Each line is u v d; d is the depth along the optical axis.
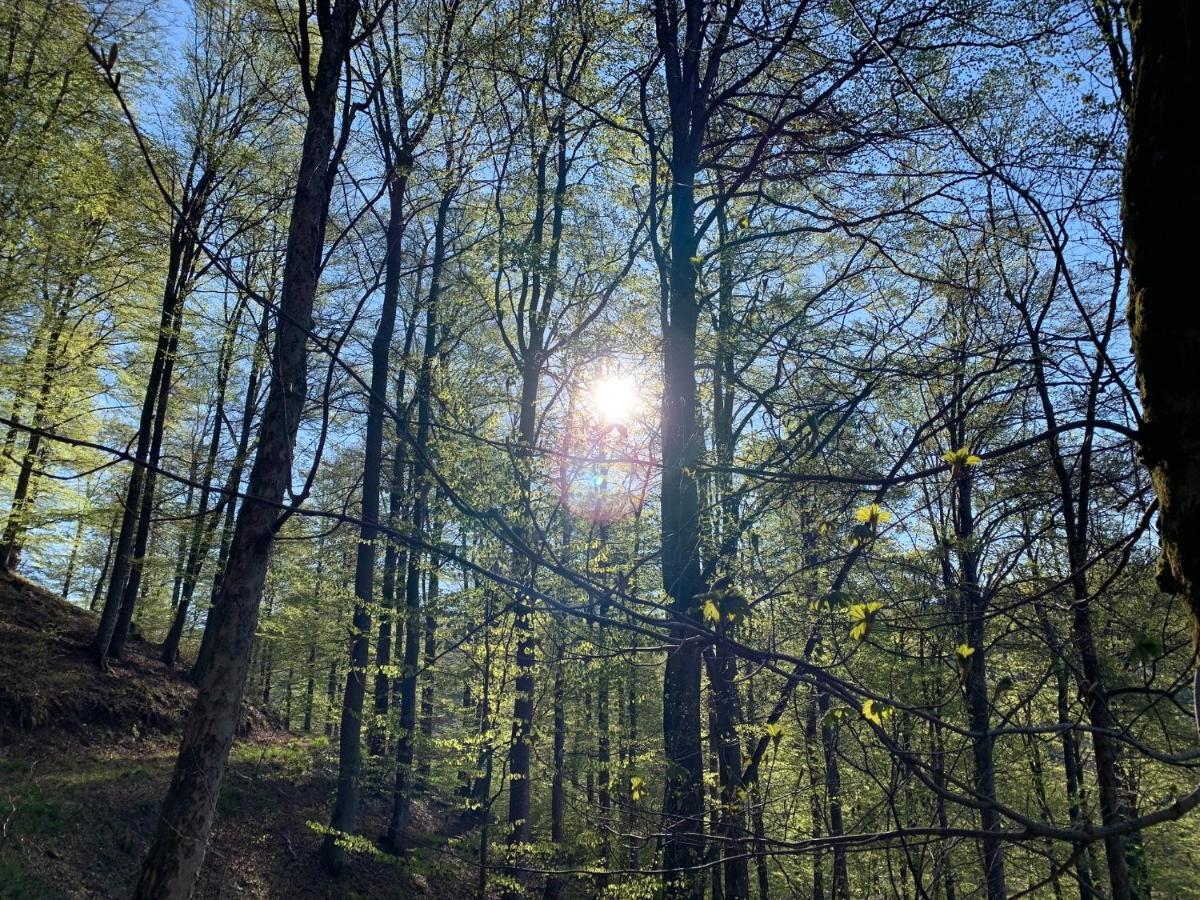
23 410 15.66
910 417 5.85
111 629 16.36
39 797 11.72
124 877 11.24
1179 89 1.57
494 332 17.50
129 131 13.91
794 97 7.13
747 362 8.74
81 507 17.75
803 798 7.92
